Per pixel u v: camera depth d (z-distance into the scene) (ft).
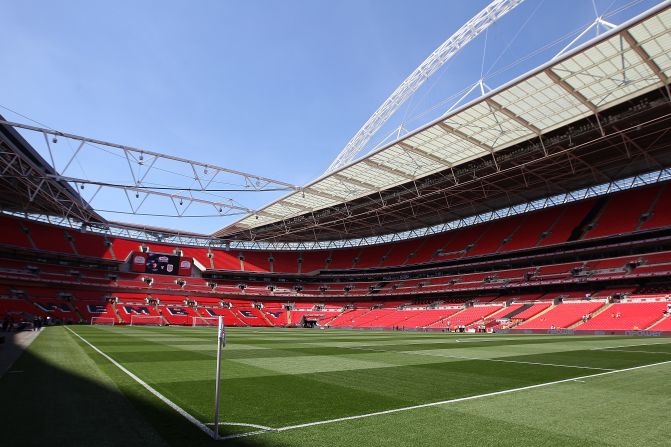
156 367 45.93
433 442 20.11
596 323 140.46
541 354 64.44
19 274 195.93
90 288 217.36
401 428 22.48
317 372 44.50
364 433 21.56
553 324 149.59
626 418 24.79
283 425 22.95
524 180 164.25
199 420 23.81
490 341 98.53
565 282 171.42
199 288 251.19
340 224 240.53
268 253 293.23
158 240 268.41
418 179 162.61
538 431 22.02
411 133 124.77
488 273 209.26
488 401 29.53
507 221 220.43
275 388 34.45
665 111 113.60
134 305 215.92
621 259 166.20
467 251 217.56
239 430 21.90
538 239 191.83
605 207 184.24
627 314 138.72
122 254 241.14
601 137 123.13
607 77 99.19
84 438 20.27
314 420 24.06
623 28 83.05
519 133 127.24
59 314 185.37
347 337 117.29
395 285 247.09
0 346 66.28
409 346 82.33
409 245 257.96
